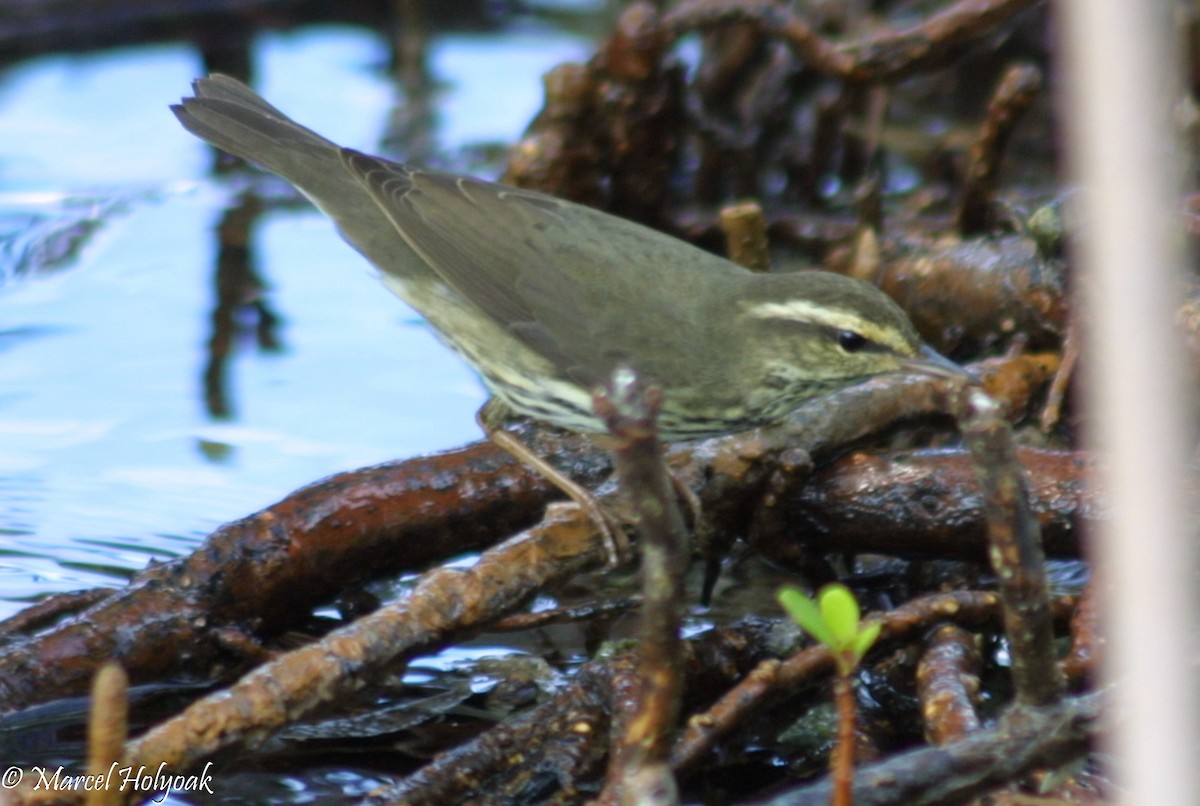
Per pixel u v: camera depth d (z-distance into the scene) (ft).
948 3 61.57
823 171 60.18
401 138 65.98
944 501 34.76
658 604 19.71
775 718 32.01
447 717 32.65
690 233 57.98
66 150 65.26
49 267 56.18
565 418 38.45
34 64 73.51
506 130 66.85
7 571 37.32
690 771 28.63
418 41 72.79
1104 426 17.19
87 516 40.52
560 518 33.17
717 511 36.27
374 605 36.76
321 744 31.60
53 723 31.45
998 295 44.37
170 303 53.98
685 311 37.50
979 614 31.58
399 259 41.19
